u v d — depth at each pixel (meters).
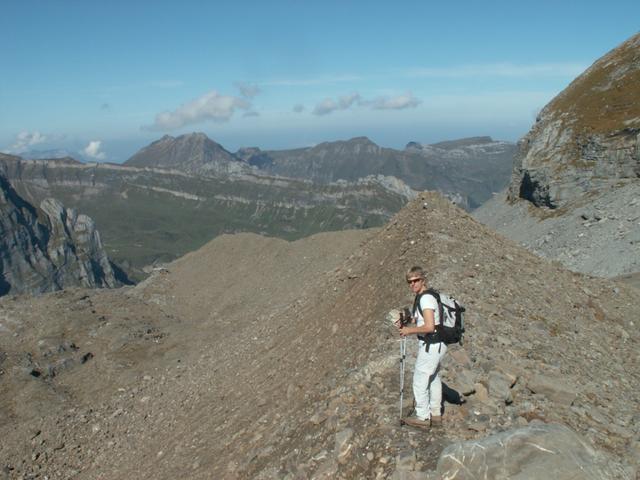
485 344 13.98
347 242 47.00
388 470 9.34
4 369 35.41
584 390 13.09
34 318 43.81
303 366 18.25
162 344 39.47
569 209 63.72
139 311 46.75
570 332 17.16
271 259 50.59
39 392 32.56
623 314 21.45
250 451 13.92
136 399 29.33
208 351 33.34
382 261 22.06
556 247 55.41
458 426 10.08
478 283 18.05
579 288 22.31
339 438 10.53
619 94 71.06
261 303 42.88
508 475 7.66
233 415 18.80
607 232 51.06
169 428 22.77
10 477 23.34
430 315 9.42
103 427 26.66
